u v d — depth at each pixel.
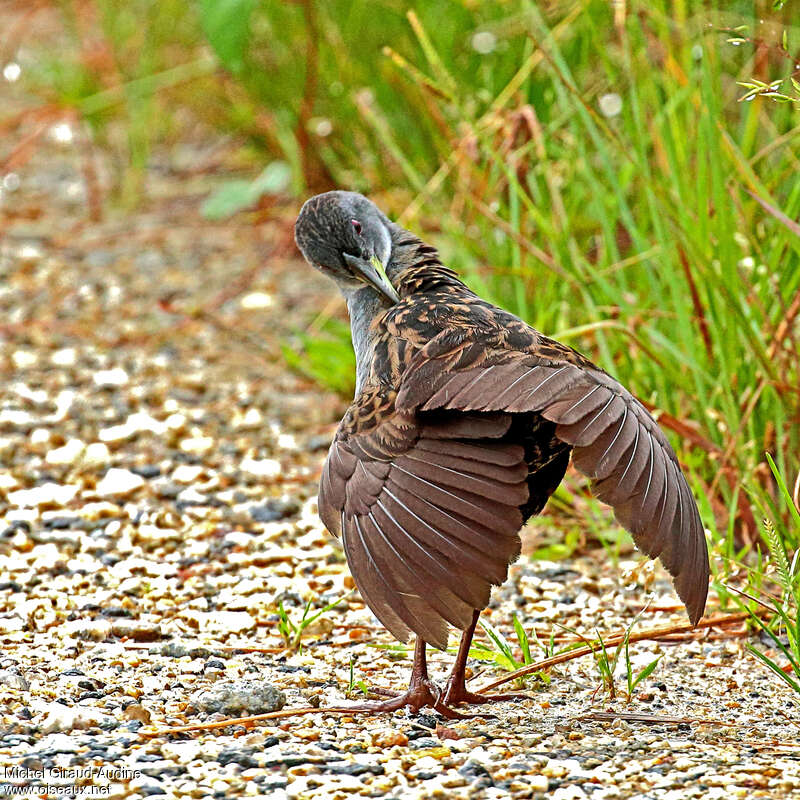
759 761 7.05
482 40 14.46
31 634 8.99
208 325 16.16
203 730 7.38
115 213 19.95
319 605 9.72
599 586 10.11
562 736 7.44
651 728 7.62
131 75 21.45
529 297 12.39
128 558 10.56
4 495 11.79
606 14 13.49
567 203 12.91
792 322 10.33
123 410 13.86
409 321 7.83
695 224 10.74
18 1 24.94
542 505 8.19
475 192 13.11
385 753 7.15
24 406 13.94
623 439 6.86
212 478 12.22
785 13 12.12
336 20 16.97
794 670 8.12
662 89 12.55
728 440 10.57
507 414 7.11
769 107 12.49
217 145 21.88
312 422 13.66
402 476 6.96
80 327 16.09
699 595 6.88
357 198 9.36
